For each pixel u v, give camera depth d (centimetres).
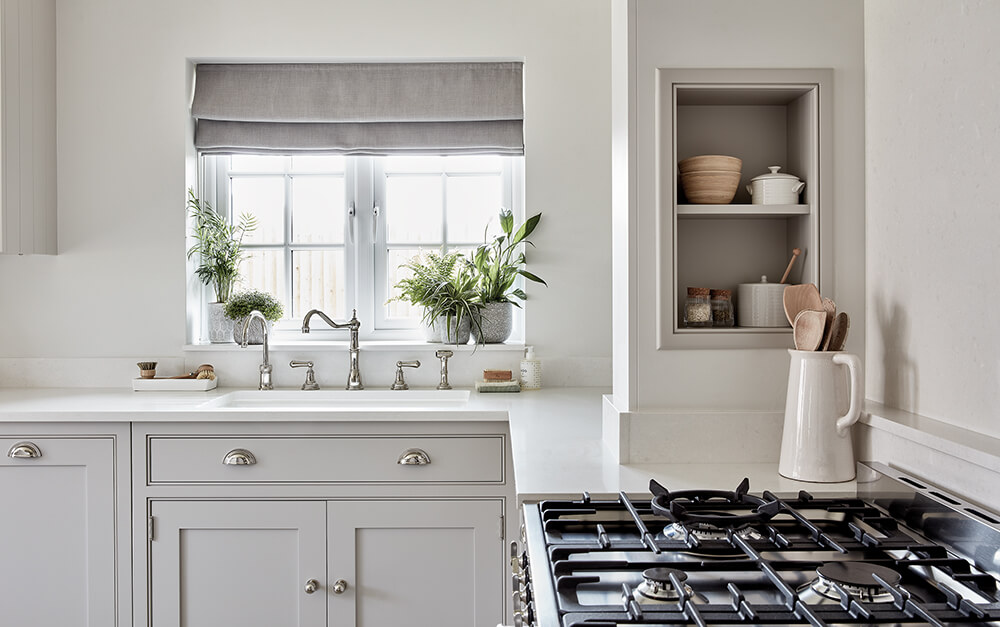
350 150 285
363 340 296
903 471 125
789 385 145
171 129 278
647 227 158
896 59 141
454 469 219
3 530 222
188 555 221
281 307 286
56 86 277
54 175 277
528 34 277
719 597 91
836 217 155
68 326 280
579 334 281
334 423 219
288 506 220
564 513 122
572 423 202
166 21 277
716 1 156
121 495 220
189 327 282
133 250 279
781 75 155
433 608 220
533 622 99
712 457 155
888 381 145
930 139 129
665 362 159
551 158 278
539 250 280
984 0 112
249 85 283
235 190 298
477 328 278
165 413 217
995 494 100
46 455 221
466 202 297
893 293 143
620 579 97
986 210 113
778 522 118
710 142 170
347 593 220
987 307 113
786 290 148
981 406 115
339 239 298
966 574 92
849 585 87
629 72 157
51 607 222
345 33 277
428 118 281
